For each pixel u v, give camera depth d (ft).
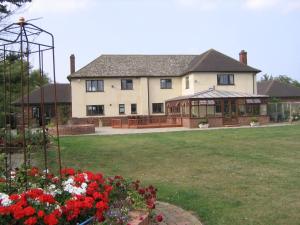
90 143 78.07
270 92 181.57
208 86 150.61
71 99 160.04
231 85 152.46
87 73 157.58
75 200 18.33
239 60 167.63
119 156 56.13
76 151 62.85
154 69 165.58
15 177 23.44
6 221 16.65
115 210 19.74
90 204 18.15
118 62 166.71
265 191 30.76
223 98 132.57
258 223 22.95
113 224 18.48
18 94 67.15
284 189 31.22
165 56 175.73
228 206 26.66
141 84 161.58
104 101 159.33
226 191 31.27
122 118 160.15
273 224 22.72
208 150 59.06
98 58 167.53
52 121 124.16
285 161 45.93
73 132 113.80
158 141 77.46
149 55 175.01
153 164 47.47
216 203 27.53
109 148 67.26
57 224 16.99
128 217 19.77
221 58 155.43
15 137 53.01
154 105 163.53
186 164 46.34
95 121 157.89
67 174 24.16
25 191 20.15
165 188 33.04
